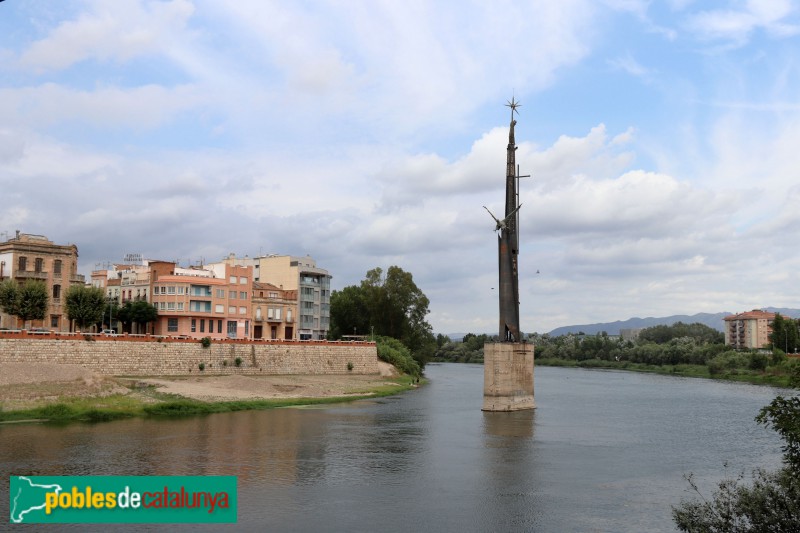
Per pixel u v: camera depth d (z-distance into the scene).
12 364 87.88
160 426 76.44
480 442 72.06
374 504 47.09
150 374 108.50
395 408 102.75
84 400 85.62
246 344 124.12
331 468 57.53
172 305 136.12
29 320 109.44
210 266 163.00
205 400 95.81
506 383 101.75
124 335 106.00
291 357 131.88
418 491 50.75
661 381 186.00
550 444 71.56
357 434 75.19
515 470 58.38
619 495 50.38
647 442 73.88
